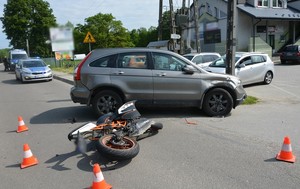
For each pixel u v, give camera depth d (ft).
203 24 113.09
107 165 13.25
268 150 14.53
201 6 114.42
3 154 15.12
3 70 109.91
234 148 14.94
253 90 35.53
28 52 141.79
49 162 13.84
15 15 146.61
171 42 66.80
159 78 21.12
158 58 21.53
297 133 17.29
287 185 10.95
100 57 21.47
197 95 21.45
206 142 16.02
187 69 20.93
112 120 15.75
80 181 11.79
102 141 13.35
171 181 11.53
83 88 21.29
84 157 14.35
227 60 27.61
